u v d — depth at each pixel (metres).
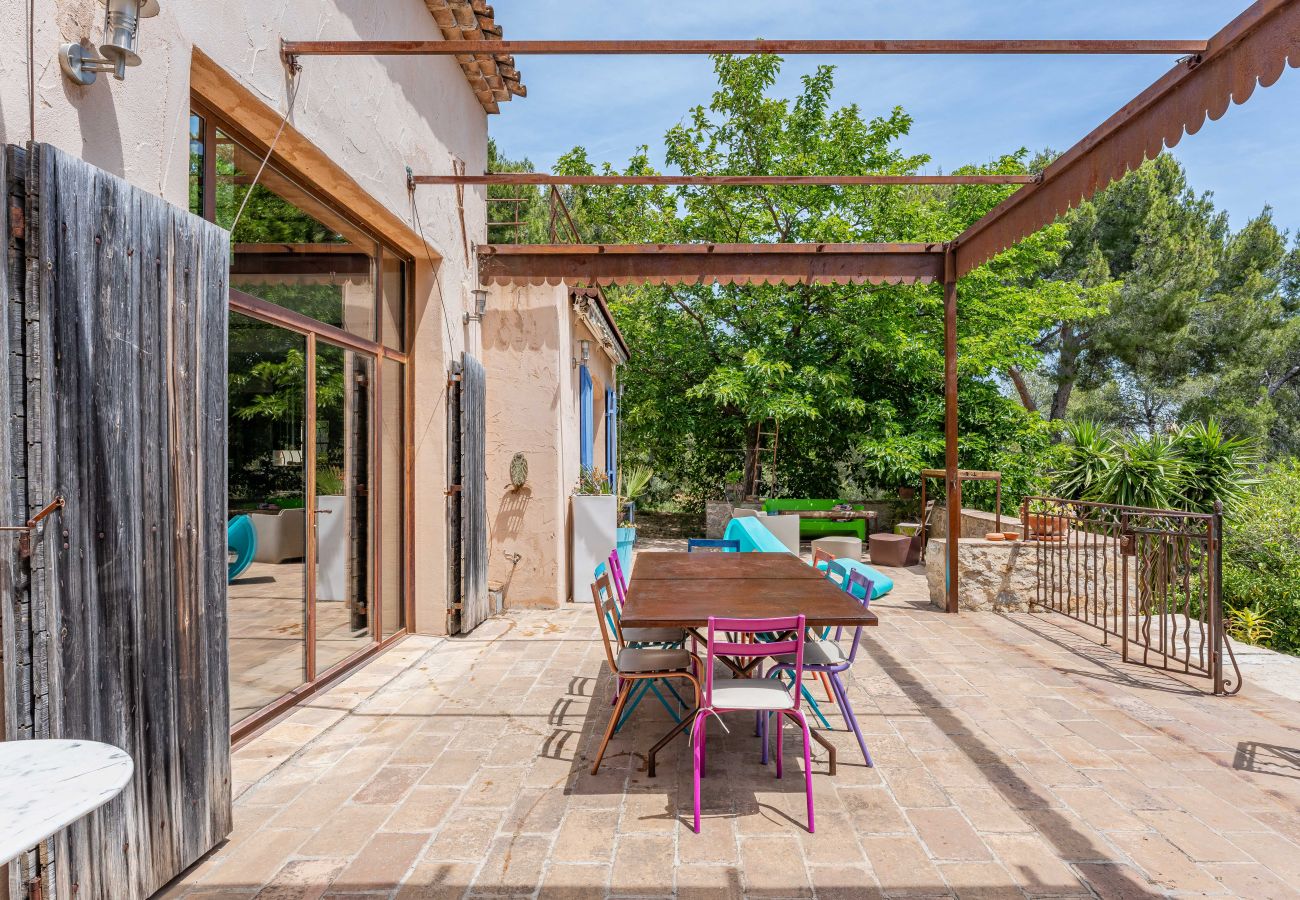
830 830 2.84
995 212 5.72
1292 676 4.89
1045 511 7.18
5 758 1.47
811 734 3.33
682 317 14.89
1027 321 13.01
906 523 12.00
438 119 5.87
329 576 4.71
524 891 2.43
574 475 8.38
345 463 4.91
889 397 13.33
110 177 2.25
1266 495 9.80
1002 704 4.34
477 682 4.81
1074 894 2.40
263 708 3.98
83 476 2.13
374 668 5.07
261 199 3.85
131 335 2.34
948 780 3.30
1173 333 18.55
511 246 6.77
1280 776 3.33
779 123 13.29
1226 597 8.95
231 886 2.47
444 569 6.00
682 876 2.52
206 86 3.21
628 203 14.85
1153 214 18.83
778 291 12.63
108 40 2.42
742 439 14.96
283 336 4.12
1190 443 10.40
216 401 2.79
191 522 2.63
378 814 2.99
